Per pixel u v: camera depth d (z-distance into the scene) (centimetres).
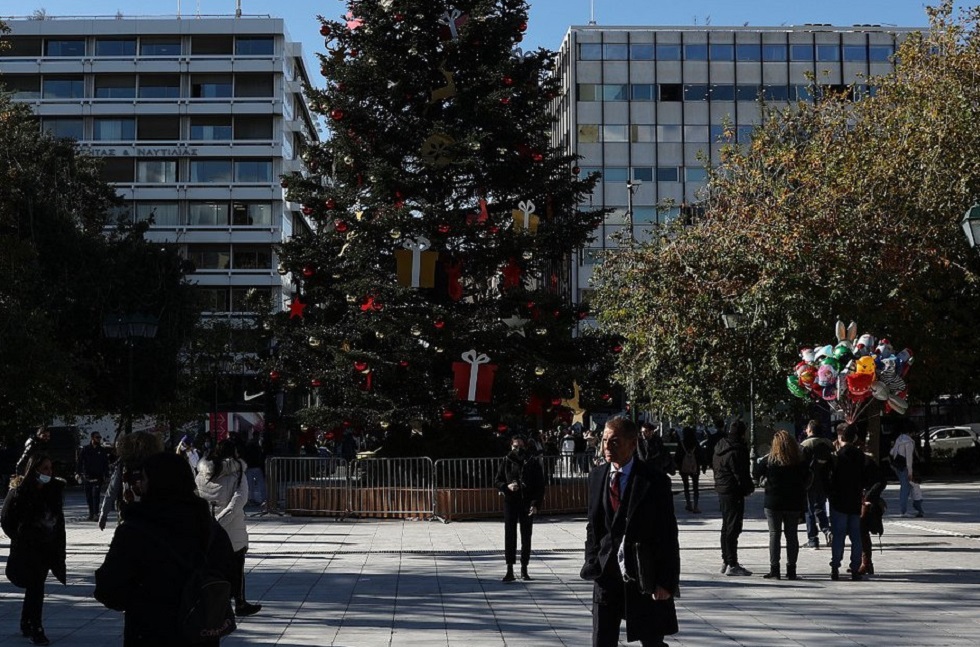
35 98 8919
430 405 2636
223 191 8938
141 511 578
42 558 1055
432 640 1074
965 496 3138
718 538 2109
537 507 1528
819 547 1909
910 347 3666
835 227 3509
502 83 2623
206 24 8969
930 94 3856
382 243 2623
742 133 8081
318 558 1853
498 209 2739
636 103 8094
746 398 3622
